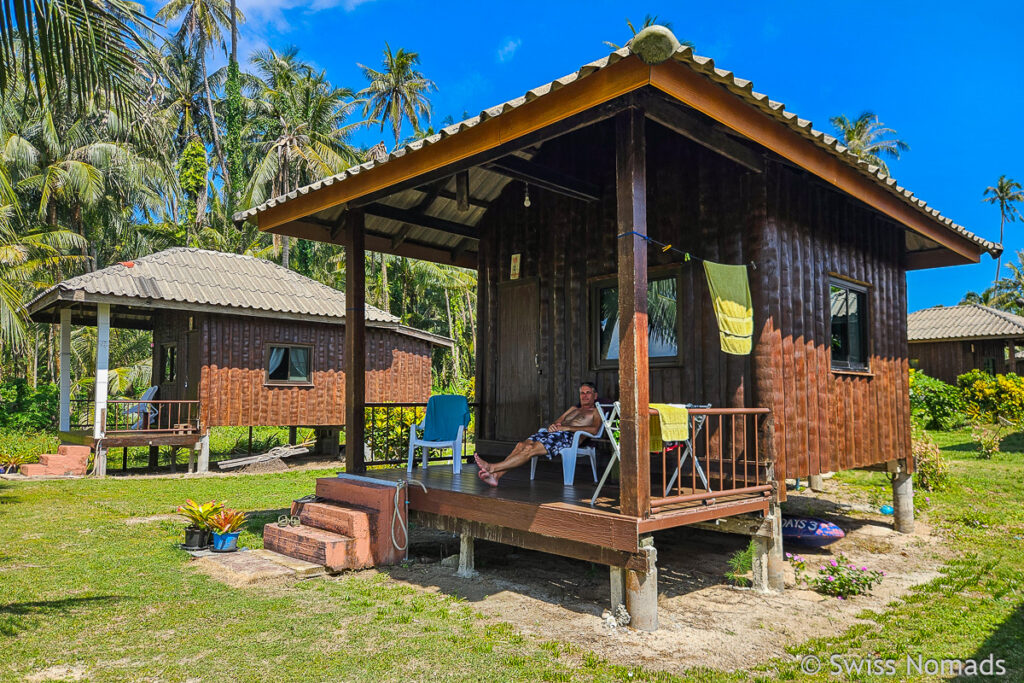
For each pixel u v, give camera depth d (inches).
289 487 440.8
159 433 521.3
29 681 138.5
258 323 574.6
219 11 1504.7
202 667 146.8
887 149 1665.8
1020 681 147.9
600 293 289.7
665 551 274.4
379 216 298.7
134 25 219.1
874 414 299.9
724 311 207.0
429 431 289.6
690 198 256.5
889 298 324.2
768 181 234.8
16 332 296.8
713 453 242.1
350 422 282.4
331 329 623.2
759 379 228.4
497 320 336.8
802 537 276.2
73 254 969.5
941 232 291.4
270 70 1524.4
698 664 155.3
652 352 268.4
